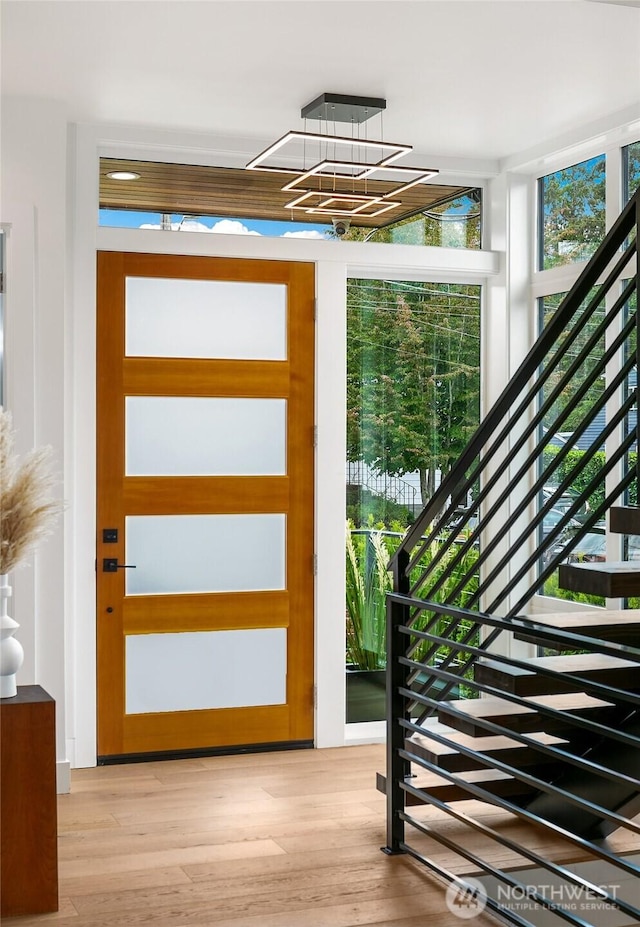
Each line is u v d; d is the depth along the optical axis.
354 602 5.28
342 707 5.16
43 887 3.12
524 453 5.34
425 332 5.42
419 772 4.32
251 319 5.05
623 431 4.75
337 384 5.14
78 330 4.72
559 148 4.88
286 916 3.08
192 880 3.37
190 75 4.09
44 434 4.40
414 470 5.40
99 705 4.82
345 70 4.03
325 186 5.16
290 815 4.06
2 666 3.23
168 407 4.94
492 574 3.39
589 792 3.51
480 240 5.48
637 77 4.09
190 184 4.97
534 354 3.15
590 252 4.96
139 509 4.89
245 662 5.05
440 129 4.78
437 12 3.46
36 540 3.40
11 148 4.34
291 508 5.10
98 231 4.77
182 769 4.73
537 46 3.78
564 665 3.16
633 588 2.66
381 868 3.48
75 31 3.64
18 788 3.11
